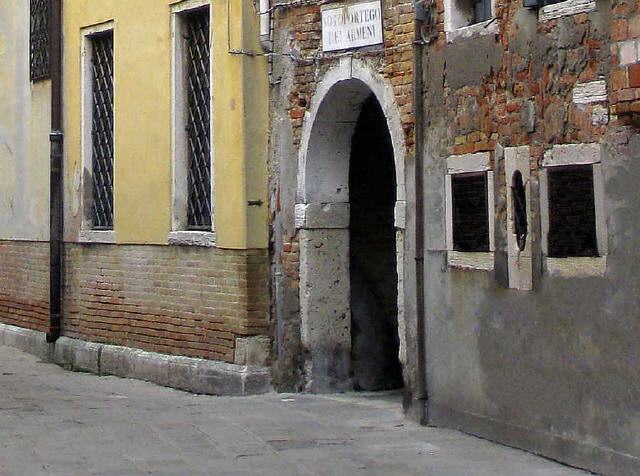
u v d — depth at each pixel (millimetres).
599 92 8672
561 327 9117
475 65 10133
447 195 10578
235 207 13078
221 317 13414
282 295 12906
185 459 9773
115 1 15461
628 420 8430
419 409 11016
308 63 12477
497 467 9094
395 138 11336
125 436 10852
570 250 9000
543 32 9258
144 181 14852
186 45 14258
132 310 15172
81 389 14320
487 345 10062
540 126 9305
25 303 18266
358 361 12953
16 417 12070
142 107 14875
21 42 18266
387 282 13508
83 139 16391
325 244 12688
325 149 12617
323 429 10906
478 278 10172
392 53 11336
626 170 8406
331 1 12133
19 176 18375
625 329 8438
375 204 13492
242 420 11484
